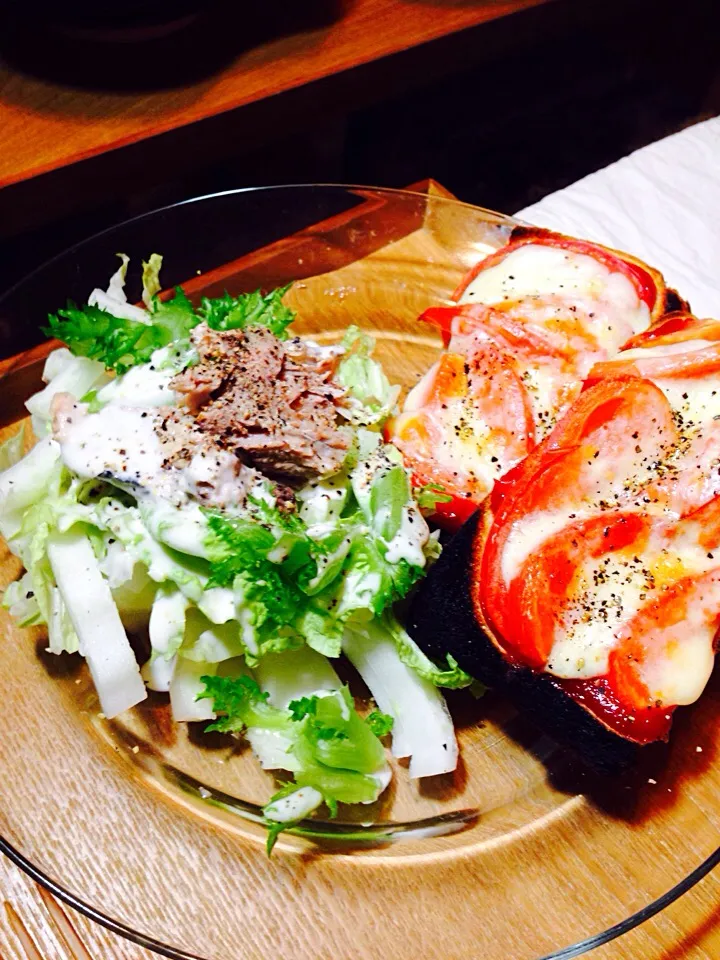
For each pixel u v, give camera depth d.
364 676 0.36
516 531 0.35
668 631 0.34
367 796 0.34
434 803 0.35
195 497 0.35
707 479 0.35
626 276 0.43
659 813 0.35
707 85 0.73
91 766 0.35
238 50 0.53
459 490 0.39
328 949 0.32
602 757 0.34
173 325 0.40
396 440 0.40
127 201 0.58
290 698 0.36
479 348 0.41
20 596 0.37
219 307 0.41
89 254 0.45
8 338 0.43
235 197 0.47
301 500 0.37
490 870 0.34
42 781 0.35
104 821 0.34
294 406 0.37
